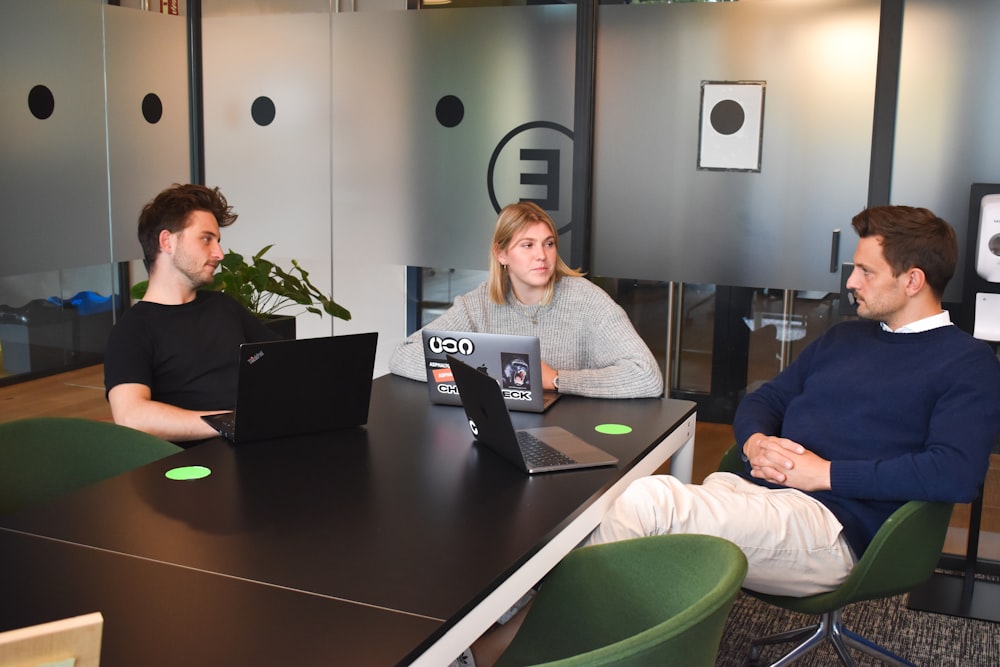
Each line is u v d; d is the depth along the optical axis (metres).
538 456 2.37
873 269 2.56
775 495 2.48
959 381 2.43
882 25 3.89
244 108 4.97
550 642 1.98
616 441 2.55
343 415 2.61
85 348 5.60
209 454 2.40
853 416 2.58
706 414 4.83
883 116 3.93
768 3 4.08
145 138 5.00
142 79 4.98
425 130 4.69
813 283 4.17
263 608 1.57
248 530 1.91
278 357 2.43
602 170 4.43
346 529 1.92
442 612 1.56
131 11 4.91
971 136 3.84
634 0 4.28
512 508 2.05
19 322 5.63
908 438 2.50
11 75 4.50
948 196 3.90
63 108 4.73
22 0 4.53
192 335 3.02
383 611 1.56
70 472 2.47
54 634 0.97
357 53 4.75
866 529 2.46
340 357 2.53
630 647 1.36
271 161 4.97
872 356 2.62
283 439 2.54
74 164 4.81
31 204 4.64
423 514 2.00
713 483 2.60
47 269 4.73
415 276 4.82
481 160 4.62
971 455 2.33
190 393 3.01
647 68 4.30
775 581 2.42
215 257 3.04
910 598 3.34
